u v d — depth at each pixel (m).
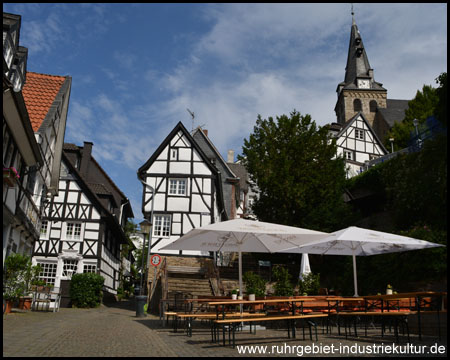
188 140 22.83
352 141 33.59
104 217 24.70
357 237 9.50
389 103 56.03
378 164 19.66
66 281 23.34
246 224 8.62
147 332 8.30
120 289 32.47
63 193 24.59
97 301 20.92
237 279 19.14
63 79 18.22
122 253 36.56
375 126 53.25
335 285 16.20
